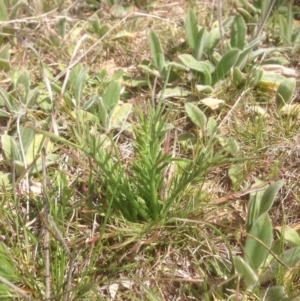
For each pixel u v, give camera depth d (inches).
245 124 17.4
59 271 12.1
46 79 15.9
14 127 17.4
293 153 16.3
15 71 18.6
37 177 15.5
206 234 13.8
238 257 11.7
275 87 18.7
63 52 21.6
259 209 13.3
